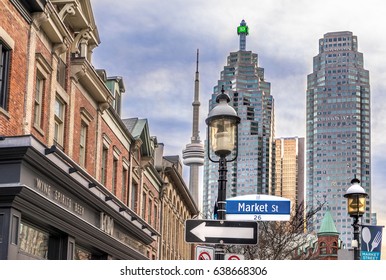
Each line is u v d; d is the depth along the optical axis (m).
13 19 19.23
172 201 50.56
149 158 38.00
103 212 22.70
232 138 13.30
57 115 23.72
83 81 26.19
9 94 18.78
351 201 20.30
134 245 28.30
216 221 12.75
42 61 21.48
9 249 15.11
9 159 15.73
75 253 21.36
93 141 27.94
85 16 25.28
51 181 17.80
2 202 15.31
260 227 34.56
